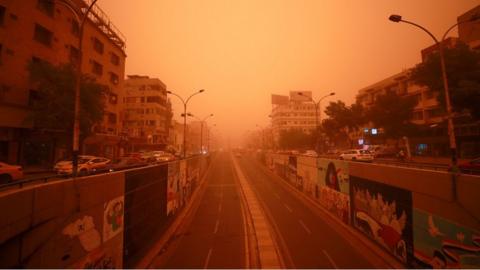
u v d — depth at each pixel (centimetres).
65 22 3086
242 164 6444
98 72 3791
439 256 791
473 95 2278
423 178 870
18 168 1691
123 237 963
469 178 699
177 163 1927
